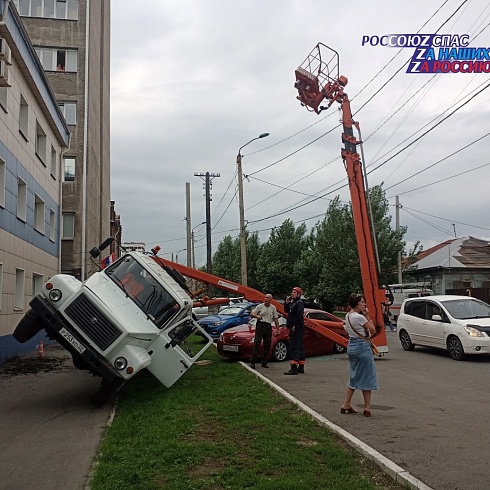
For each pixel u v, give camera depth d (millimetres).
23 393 10352
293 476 5141
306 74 14859
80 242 31469
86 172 32094
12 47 15141
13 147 16125
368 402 7801
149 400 9156
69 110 32406
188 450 5949
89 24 33594
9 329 15906
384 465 5383
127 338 8750
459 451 6012
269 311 13453
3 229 15078
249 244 53406
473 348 13977
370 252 14766
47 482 5316
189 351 10906
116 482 5055
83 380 11969
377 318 14641
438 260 46375
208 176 39500
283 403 8641
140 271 9961
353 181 14969
